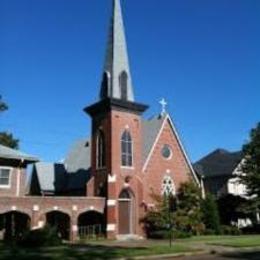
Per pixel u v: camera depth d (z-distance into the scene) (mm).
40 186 57906
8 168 45562
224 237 45406
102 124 50625
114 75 51250
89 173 55844
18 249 30094
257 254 28750
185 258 26891
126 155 50062
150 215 49562
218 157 70562
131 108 50969
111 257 25828
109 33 53406
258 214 58250
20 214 45625
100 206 47781
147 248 30875
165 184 53562
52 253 27094
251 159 55000
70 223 45625
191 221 49656
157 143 54031
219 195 65438
